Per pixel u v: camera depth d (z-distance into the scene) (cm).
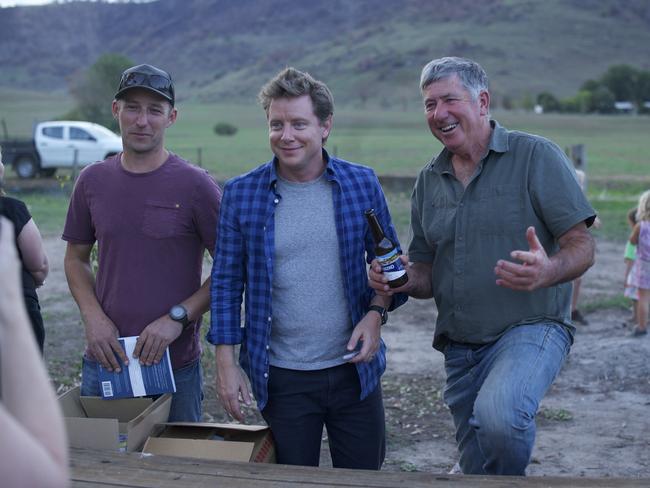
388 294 320
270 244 317
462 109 319
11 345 110
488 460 296
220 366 323
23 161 2547
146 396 360
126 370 346
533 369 300
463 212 327
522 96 16800
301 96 307
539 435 548
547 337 314
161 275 352
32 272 328
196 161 3712
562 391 643
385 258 317
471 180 325
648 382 650
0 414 103
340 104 16462
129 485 264
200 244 364
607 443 531
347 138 6550
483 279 324
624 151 5019
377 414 337
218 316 324
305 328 320
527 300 320
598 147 5528
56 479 105
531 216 318
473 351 334
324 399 326
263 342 321
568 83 18550
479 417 291
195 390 370
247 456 304
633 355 708
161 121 347
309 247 318
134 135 345
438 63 324
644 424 564
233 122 10544
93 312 354
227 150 4784
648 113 13862
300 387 322
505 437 285
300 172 320
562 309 327
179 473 274
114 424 301
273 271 319
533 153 318
